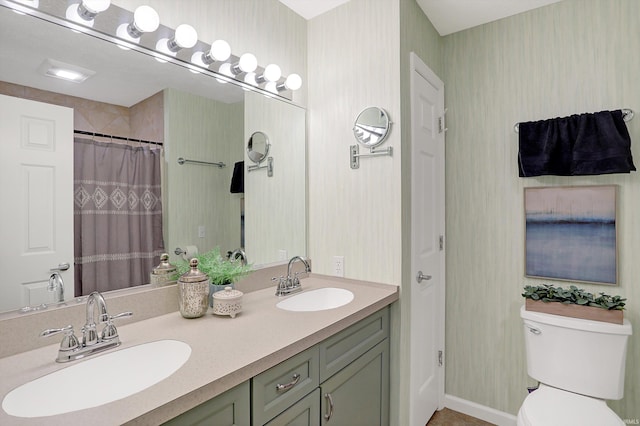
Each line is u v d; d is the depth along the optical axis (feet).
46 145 3.78
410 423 6.21
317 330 4.06
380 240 6.08
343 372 4.67
